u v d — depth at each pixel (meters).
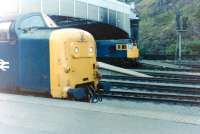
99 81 11.13
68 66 9.90
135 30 40.81
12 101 8.02
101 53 32.19
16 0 19.39
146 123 6.16
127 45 31.62
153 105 12.67
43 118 6.50
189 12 51.47
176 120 6.38
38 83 10.17
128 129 5.79
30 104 7.70
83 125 6.03
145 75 23.22
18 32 10.45
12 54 10.57
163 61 37.97
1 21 10.92
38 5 21.92
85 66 10.51
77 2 27.25
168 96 13.86
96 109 7.24
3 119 6.42
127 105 12.59
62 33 9.94
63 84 9.84
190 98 13.52
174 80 18.67
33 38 10.19
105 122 6.23
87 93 10.45
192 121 6.32
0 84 10.91
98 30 30.02
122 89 16.22
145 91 15.78
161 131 5.69
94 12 30.66
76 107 7.41
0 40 10.77
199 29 48.03
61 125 6.04
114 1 35.75
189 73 23.80
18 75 10.52
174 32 50.16
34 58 10.17
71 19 25.09
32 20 10.90
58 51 9.81
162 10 55.06
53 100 8.28
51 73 9.92
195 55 42.22
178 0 54.03
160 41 50.75
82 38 10.38
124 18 38.50
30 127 5.92
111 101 13.25
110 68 24.19
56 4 24.14
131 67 31.70
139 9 57.69
